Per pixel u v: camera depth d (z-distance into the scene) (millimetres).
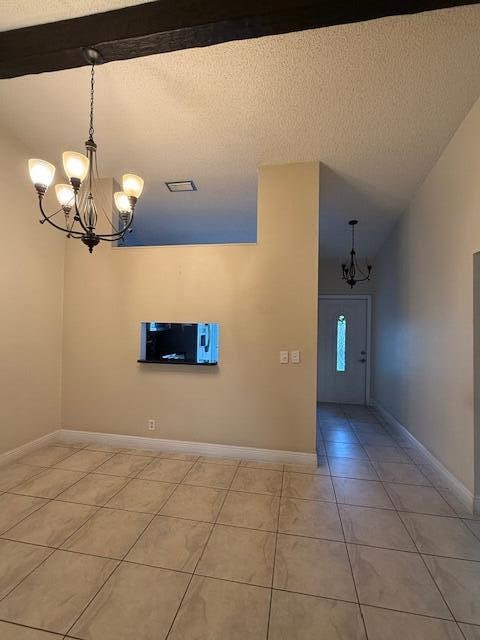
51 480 2561
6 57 1811
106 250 3367
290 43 1782
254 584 1569
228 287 3107
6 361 2832
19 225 2932
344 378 5844
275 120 2434
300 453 2939
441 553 1807
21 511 2133
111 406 3320
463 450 2389
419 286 3396
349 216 4211
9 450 2861
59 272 3402
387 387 4730
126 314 3309
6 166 2773
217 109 2326
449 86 2049
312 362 2939
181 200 3951
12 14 1712
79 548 1791
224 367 3098
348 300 5906
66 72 2025
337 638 1312
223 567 1675
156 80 2064
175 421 3186
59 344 3414
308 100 2211
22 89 2195
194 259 3180
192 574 1623
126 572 1627
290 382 2975
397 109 2275
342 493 2449
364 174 3182
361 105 2246
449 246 2645
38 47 1761
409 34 1711
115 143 2781
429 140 2621
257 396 3033
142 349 3307
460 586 1577
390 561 1738
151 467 2820
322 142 2691
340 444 3574
